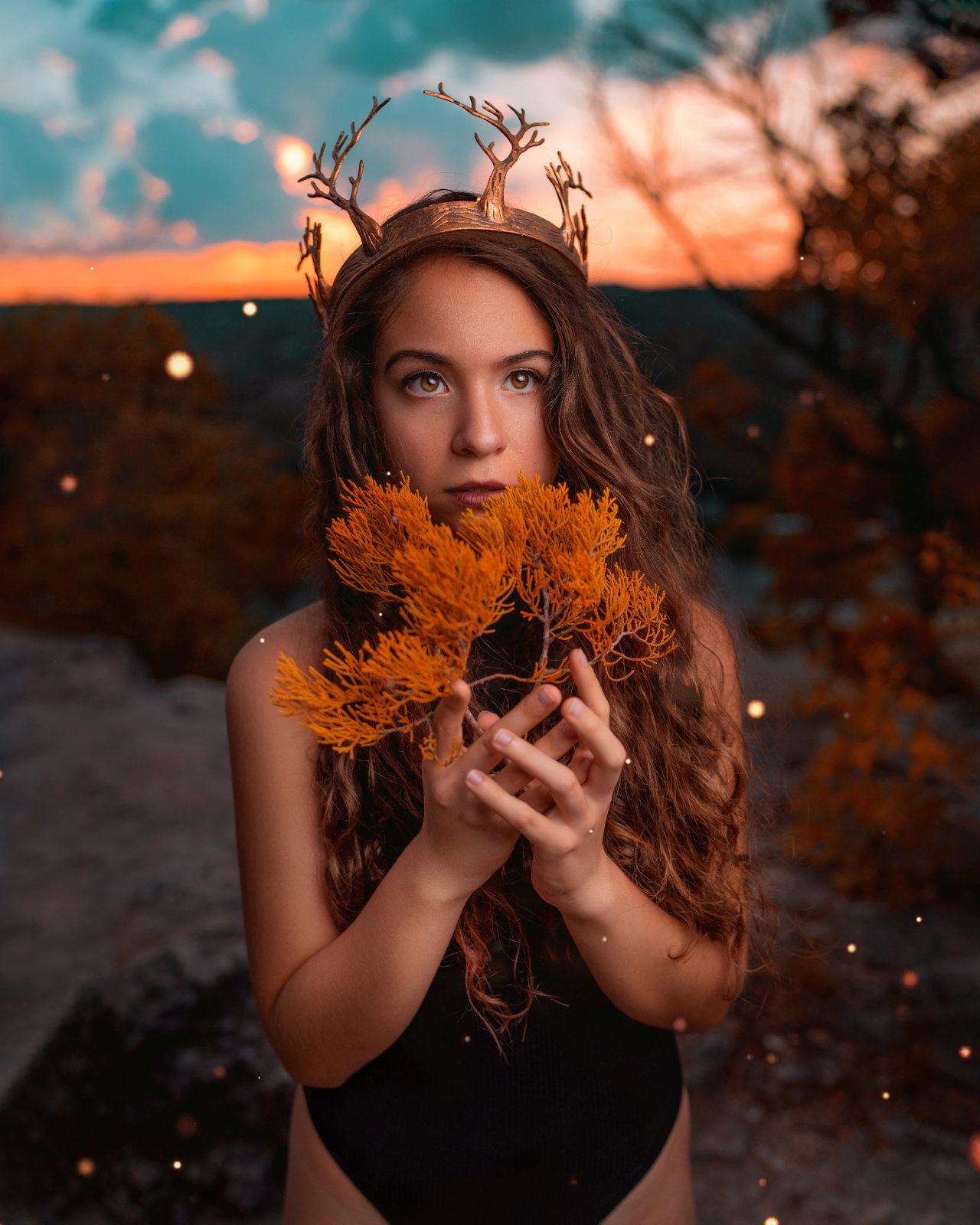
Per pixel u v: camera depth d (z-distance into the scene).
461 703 0.76
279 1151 2.26
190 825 3.92
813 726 4.05
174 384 10.34
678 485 1.31
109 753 4.82
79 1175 2.27
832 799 3.36
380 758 1.06
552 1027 1.05
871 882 3.15
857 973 2.74
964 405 3.89
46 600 9.62
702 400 4.98
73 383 10.08
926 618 4.18
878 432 4.30
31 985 2.93
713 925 1.10
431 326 0.94
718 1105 2.50
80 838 3.94
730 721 1.21
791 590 4.64
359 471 1.08
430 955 0.90
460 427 0.96
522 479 0.82
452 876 0.88
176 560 9.71
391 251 0.95
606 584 0.82
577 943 0.96
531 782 0.87
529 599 0.81
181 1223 2.20
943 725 4.05
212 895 3.29
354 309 1.02
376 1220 1.01
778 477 4.68
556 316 0.98
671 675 1.15
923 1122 2.39
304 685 0.74
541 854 0.83
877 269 3.77
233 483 10.15
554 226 1.03
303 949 1.03
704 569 1.33
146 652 9.70
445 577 0.71
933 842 3.27
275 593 10.41
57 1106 2.31
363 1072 1.04
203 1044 2.32
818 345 4.13
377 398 1.00
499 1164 1.02
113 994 2.38
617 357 1.20
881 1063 2.54
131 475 9.88
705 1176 2.29
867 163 3.80
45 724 5.37
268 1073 2.29
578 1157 1.04
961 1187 2.21
